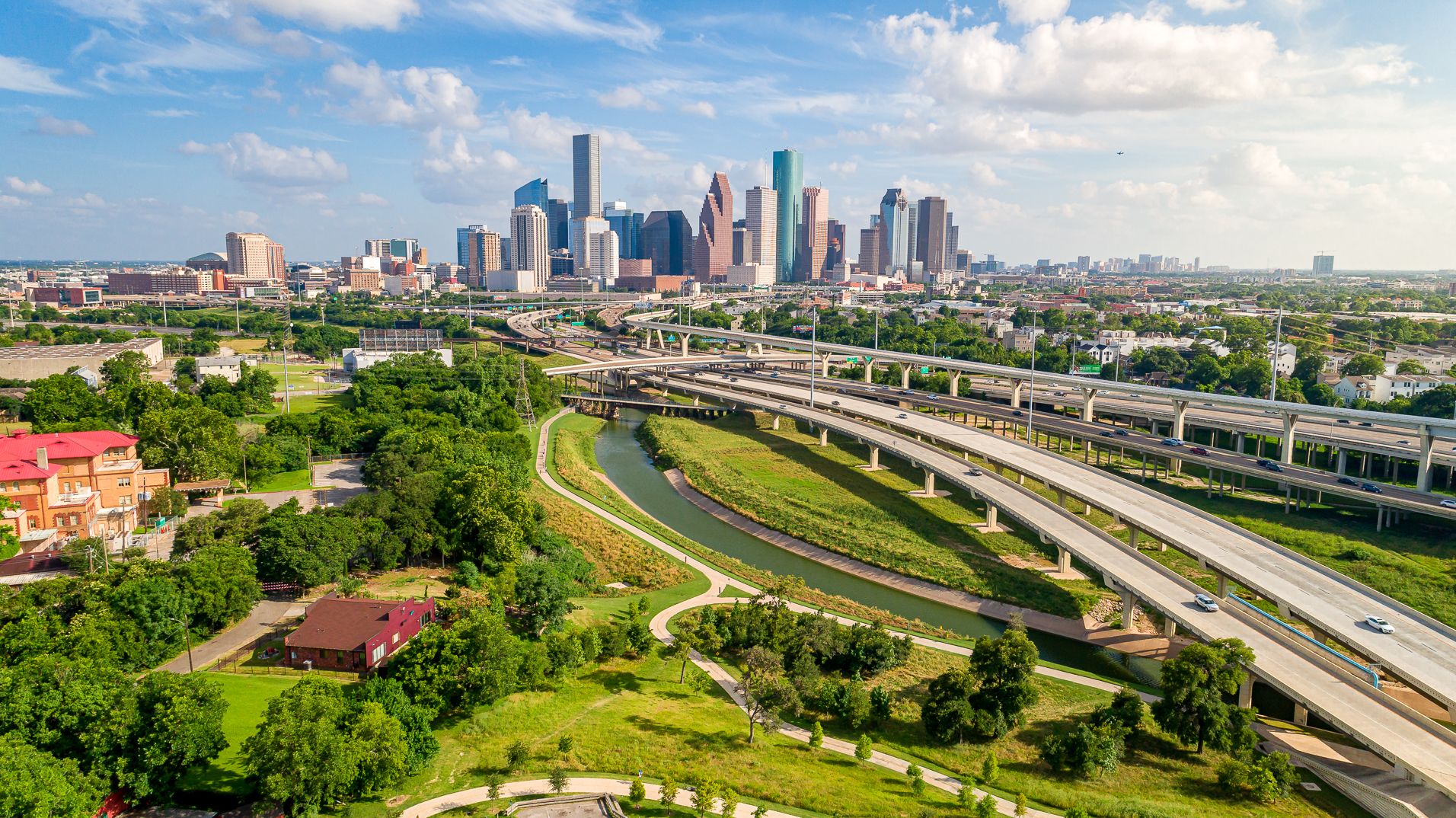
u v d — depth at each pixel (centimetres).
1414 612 14800
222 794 9894
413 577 16950
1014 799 11175
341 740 9700
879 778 11506
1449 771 10862
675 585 18625
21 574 15238
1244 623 15188
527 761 11200
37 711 9438
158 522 18650
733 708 13325
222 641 13688
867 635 14788
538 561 16950
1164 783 11662
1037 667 15150
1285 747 12744
